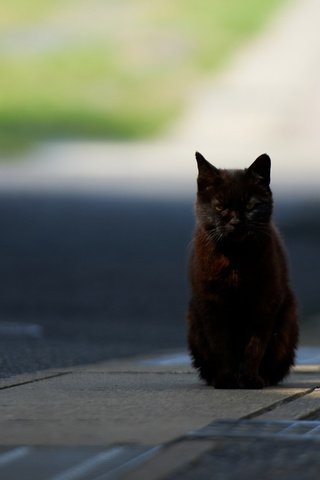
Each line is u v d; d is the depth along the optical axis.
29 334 11.57
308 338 11.45
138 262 19.39
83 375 7.82
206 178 7.28
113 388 6.97
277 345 7.45
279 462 4.59
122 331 12.04
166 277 17.58
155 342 11.10
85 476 4.31
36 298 15.08
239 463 4.56
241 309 7.20
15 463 4.54
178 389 6.97
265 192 7.25
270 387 7.29
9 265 18.80
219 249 7.15
